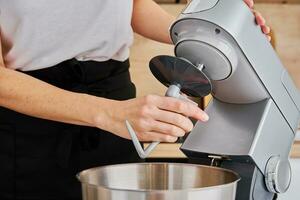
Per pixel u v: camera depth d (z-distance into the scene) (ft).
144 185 3.51
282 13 8.71
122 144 4.59
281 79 3.72
